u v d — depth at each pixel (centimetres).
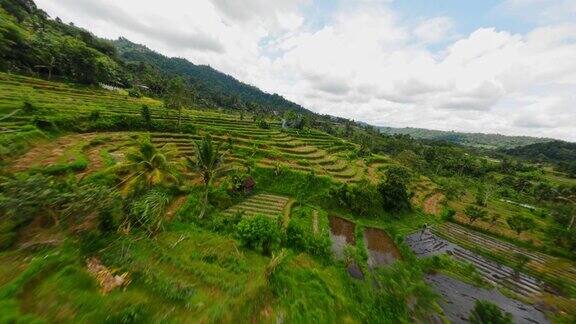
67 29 13238
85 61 7800
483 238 4300
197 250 2116
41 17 12150
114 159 3381
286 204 3981
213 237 2436
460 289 2766
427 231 4309
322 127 14600
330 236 3503
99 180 2564
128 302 1159
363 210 4278
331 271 2309
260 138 6769
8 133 3142
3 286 1115
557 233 4341
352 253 2828
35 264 1227
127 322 1041
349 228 3859
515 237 4409
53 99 5197
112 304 1120
